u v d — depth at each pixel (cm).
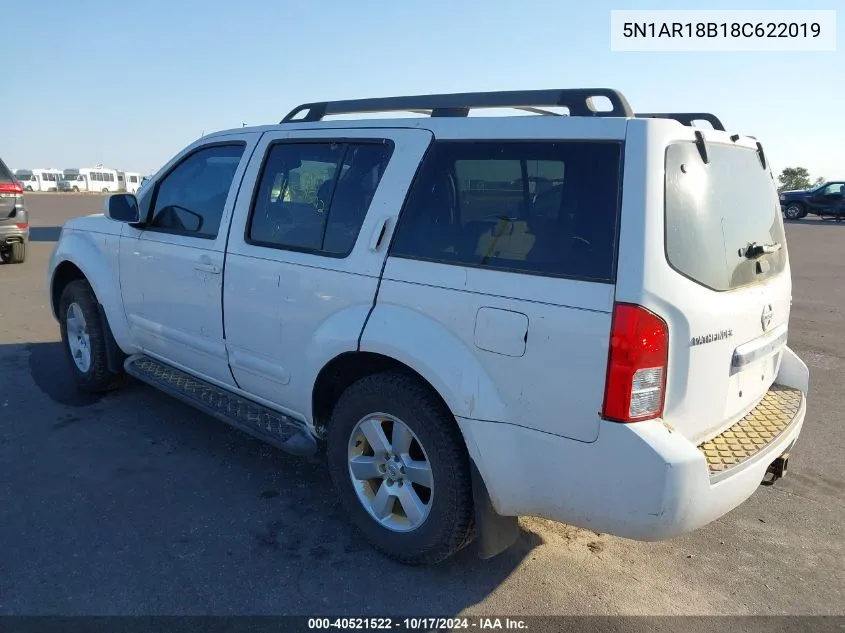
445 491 290
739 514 380
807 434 493
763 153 342
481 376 272
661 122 259
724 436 292
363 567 317
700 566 329
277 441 353
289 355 353
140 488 383
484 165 287
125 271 470
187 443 445
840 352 724
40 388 540
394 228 310
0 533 333
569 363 251
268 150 382
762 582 317
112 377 516
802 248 1777
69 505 362
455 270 284
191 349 425
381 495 319
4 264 1216
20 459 414
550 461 261
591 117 267
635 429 242
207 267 396
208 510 363
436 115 329
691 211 262
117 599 288
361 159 335
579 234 257
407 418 299
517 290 265
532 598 300
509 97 308
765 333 312
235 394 412
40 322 771
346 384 353
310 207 351
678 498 239
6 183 1166
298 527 349
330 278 327
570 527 360
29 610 279
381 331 300
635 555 336
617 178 253
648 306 240
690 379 255
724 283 275
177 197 438
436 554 302
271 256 360
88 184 6744
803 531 362
